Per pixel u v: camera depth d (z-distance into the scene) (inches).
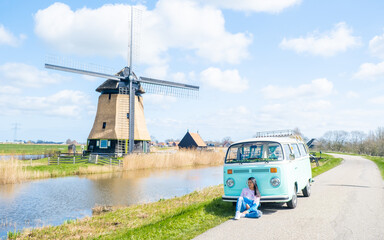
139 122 1712.6
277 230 257.8
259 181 333.7
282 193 327.3
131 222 354.3
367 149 3250.5
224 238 239.1
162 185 823.7
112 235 287.4
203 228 272.1
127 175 1068.5
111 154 1556.3
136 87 1652.3
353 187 514.0
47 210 536.4
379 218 292.2
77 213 512.1
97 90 1731.1
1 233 386.0
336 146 4284.0
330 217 299.6
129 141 1567.4
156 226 285.4
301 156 426.3
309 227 264.8
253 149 360.5
